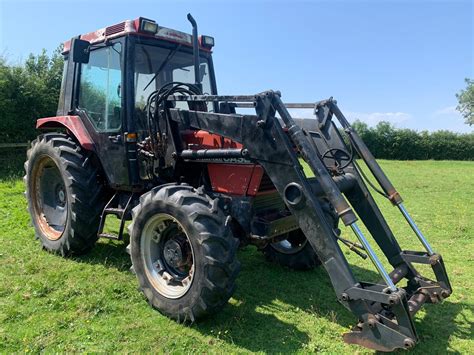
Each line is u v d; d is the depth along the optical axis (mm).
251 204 3742
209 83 5289
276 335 3293
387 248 3805
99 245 5211
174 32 4691
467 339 3350
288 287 4312
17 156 12266
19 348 2918
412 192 11398
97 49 4742
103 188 4832
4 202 7250
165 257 3666
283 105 3301
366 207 3928
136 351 2955
